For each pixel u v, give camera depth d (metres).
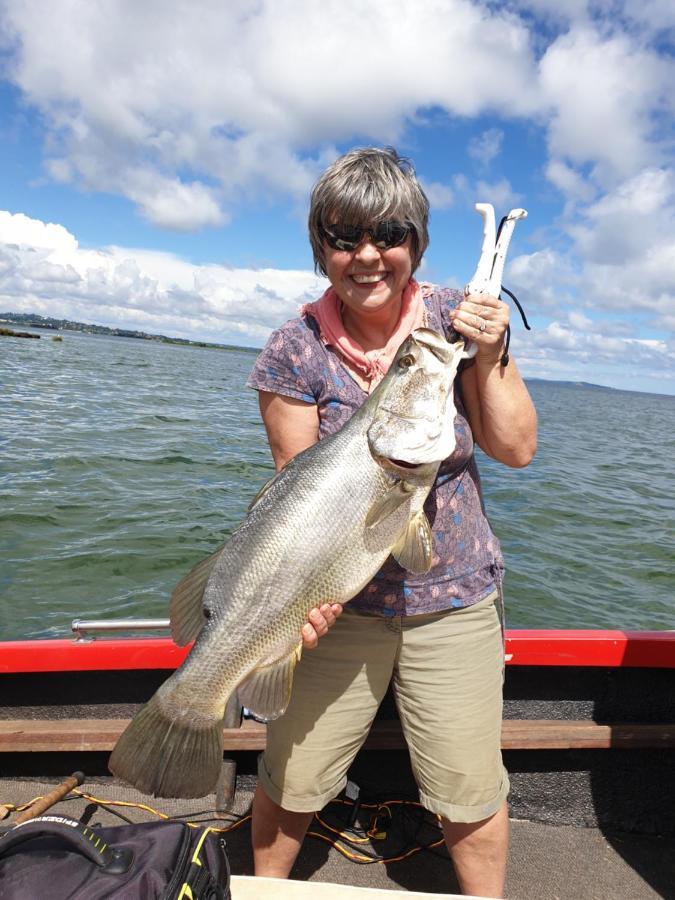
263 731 2.68
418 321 2.08
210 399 24.42
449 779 2.02
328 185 1.87
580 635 2.69
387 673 2.12
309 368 2.08
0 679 2.79
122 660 2.67
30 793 2.76
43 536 6.99
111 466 10.34
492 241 1.91
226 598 1.88
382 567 2.02
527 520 8.96
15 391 19.03
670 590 6.79
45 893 1.29
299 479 1.92
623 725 2.70
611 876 2.47
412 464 1.88
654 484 13.24
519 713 2.81
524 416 2.00
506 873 2.46
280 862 2.18
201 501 8.74
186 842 1.48
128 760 1.75
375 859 2.53
